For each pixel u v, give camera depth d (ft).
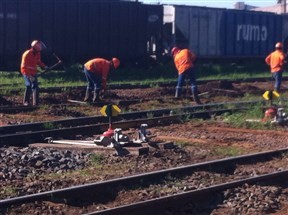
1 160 39.27
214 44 145.07
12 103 69.15
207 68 135.54
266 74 136.05
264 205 30.78
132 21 128.06
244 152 44.24
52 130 48.98
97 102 68.95
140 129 44.75
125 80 109.81
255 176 35.40
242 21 150.10
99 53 123.65
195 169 36.96
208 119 61.21
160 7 132.57
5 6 112.06
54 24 117.50
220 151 44.32
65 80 102.78
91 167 38.32
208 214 30.19
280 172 36.11
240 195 32.32
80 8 120.67
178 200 30.58
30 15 114.62
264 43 155.94
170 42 136.98
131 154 41.52
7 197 30.76
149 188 33.12
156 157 41.22
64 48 119.03
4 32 112.27
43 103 69.31
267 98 60.59
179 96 76.64
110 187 32.35
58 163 38.96
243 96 84.38
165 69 127.54
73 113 62.69
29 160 39.14
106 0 124.16
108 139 42.75
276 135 51.90
